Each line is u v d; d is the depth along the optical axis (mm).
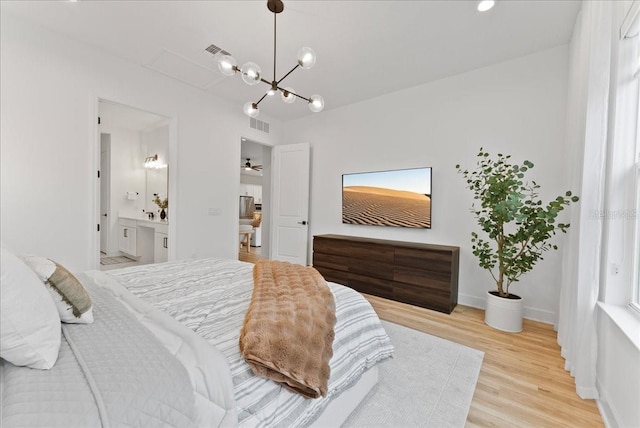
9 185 2311
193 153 3617
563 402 1537
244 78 2061
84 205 2703
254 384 877
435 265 2928
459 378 1722
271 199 5094
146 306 1215
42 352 725
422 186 3438
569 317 1871
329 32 2467
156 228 4172
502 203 2346
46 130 2477
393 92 3709
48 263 1013
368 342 1441
